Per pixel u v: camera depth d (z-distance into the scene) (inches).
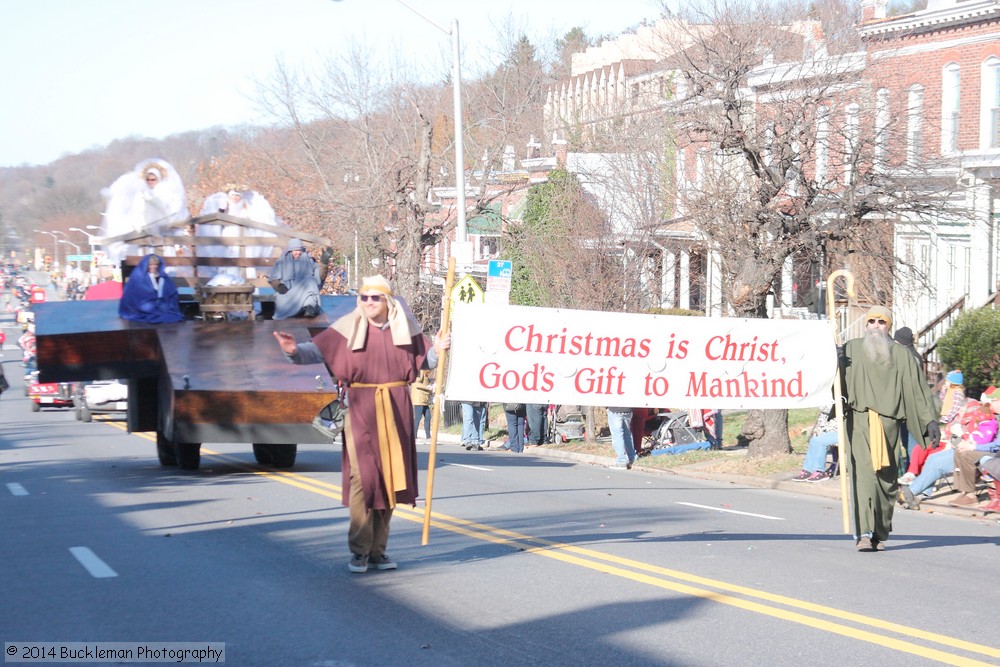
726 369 393.4
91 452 849.5
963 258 1030.4
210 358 610.5
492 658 257.4
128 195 810.2
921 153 824.3
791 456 713.6
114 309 673.6
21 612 303.7
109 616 298.2
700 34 815.1
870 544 409.7
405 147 1480.1
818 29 954.7
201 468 679.1
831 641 273.3
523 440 895.1
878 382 391.9
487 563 368.5
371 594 320.8
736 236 709.9
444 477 660.7
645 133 1157.7
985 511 539.2
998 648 269.4
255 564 365.4
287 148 1887.3
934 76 1065.5
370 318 329.1
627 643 270.1
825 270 825.5
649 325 386.3
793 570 363.9
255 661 256.5
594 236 1017.5
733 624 288.8
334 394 600.4
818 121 746.2
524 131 1756.9
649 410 847.1
